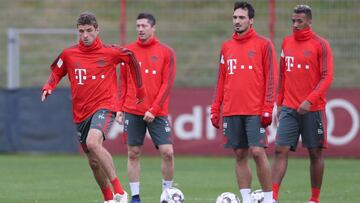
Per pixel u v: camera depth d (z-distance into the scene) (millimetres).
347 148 56125
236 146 31766
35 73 71062
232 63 31391
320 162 33875
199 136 57625
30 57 72500
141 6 73188
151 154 58375
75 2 77875
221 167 51469
